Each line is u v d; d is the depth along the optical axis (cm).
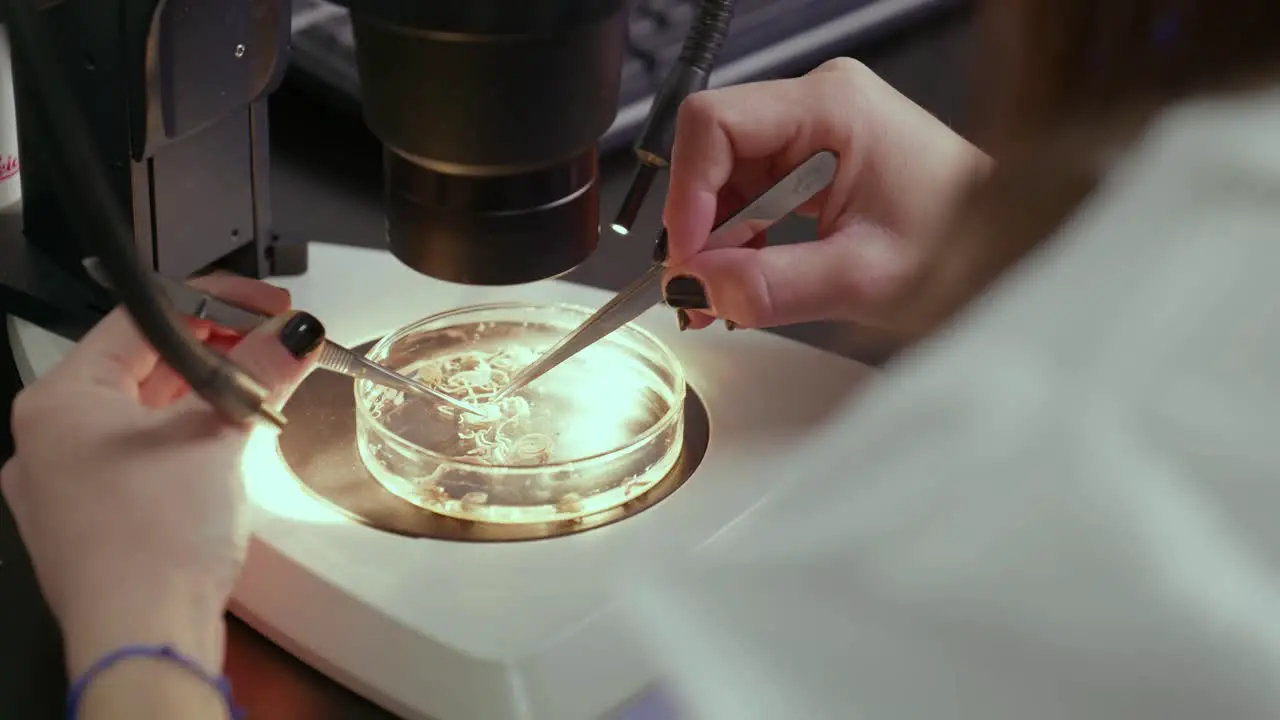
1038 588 50
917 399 52
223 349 61
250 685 59
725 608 52
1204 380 50
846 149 67
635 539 61
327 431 64
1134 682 49
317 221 78
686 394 67
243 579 59
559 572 59
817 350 69
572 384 67
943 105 83
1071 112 50
